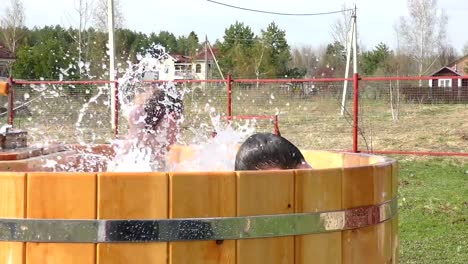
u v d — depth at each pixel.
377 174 2.17
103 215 1.83
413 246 5.84
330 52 42.59
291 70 44.44
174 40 40.44
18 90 13.86
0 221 1.86
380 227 2.21
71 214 1.83
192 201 1.85
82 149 3.54
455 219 6.88
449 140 15.14
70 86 14.28
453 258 5.44
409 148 13.96
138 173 1.83
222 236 1.87
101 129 12.60
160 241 1.83
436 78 8.75
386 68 45.34
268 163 2.26
